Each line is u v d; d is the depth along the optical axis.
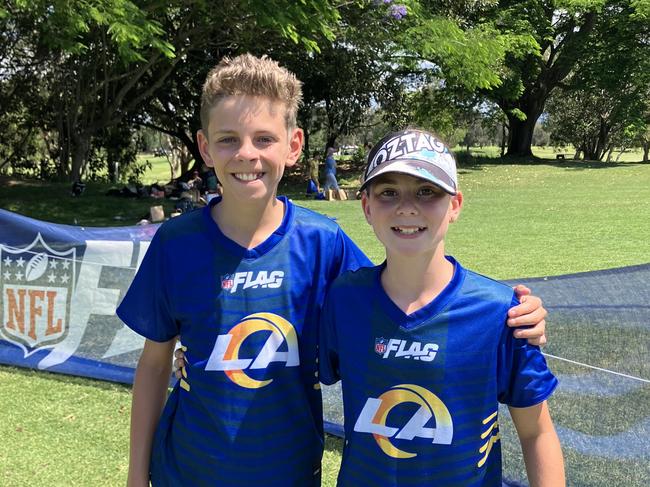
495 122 35.69
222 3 12.49
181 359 1.80
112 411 3.78
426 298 1.57
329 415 3.53
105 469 3.16
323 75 22.72
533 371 1.55
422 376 1.54
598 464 2.81
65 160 19.48
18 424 3.60
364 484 1.61
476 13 23.00
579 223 11.05
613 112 28.83
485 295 1.57
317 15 11.84
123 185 17.98
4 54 16.62
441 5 21.27
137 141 25.61
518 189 18.12
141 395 1.89
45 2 8.29
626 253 8.14
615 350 2.91
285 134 1.73
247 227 1.73
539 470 1.60
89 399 3.94
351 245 1.89
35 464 3.19
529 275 6.93
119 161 25.11
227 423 1.69
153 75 20.28
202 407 1.72
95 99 17.44
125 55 8.85
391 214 1.53
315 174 18.19
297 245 1.76
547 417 1.61
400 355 1.56
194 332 1.73
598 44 27.52
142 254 4.20
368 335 1.60
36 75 18.84
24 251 4.25
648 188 17.27
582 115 45.59
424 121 27.36
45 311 4.29
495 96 26.08
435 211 1.52
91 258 4.21
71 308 4.25
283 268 1.73
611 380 2.87
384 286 1.62
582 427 2.89
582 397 2.92
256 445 1.70
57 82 18.14
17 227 4.23
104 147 24.16
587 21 27.34
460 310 1.55
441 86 26.86
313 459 1.79
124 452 3.32
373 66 24.00
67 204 14.48
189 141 24.20
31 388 4.07
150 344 1.89
